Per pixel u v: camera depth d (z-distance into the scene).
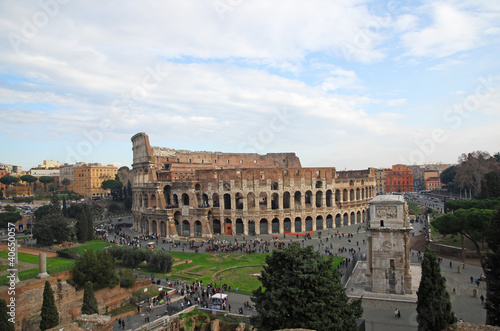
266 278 42.38
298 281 40.72
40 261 60.56
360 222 157.62
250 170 130.00
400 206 64.88
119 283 66.12
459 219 79.31
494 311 45.94
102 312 58.47
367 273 66.75
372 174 170.88
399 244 64.69
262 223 130.75
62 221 110.38
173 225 128.75
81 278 61.97
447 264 84.06
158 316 57.69
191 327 53.59
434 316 41.94
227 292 68.25
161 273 81.94
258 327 40.84
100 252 67.62
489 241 49.50
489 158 199.12
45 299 46.84
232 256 97.62
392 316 55.56
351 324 41.00
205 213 126.31
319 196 145.25
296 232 134.12
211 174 133.50
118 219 173.88
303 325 38.75
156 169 149.25
